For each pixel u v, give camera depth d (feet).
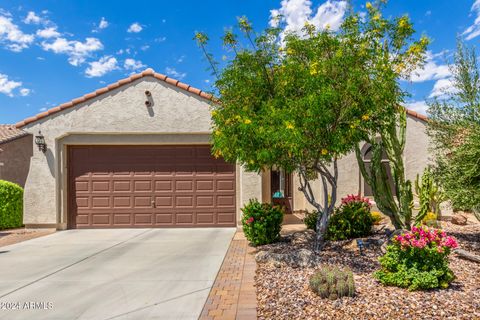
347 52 20.83
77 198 40.96
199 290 18.51
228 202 41.06
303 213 51.62
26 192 39.78
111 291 18.62
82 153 41.32
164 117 39.65
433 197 36.58
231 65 23.57
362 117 19.94
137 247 30.09
